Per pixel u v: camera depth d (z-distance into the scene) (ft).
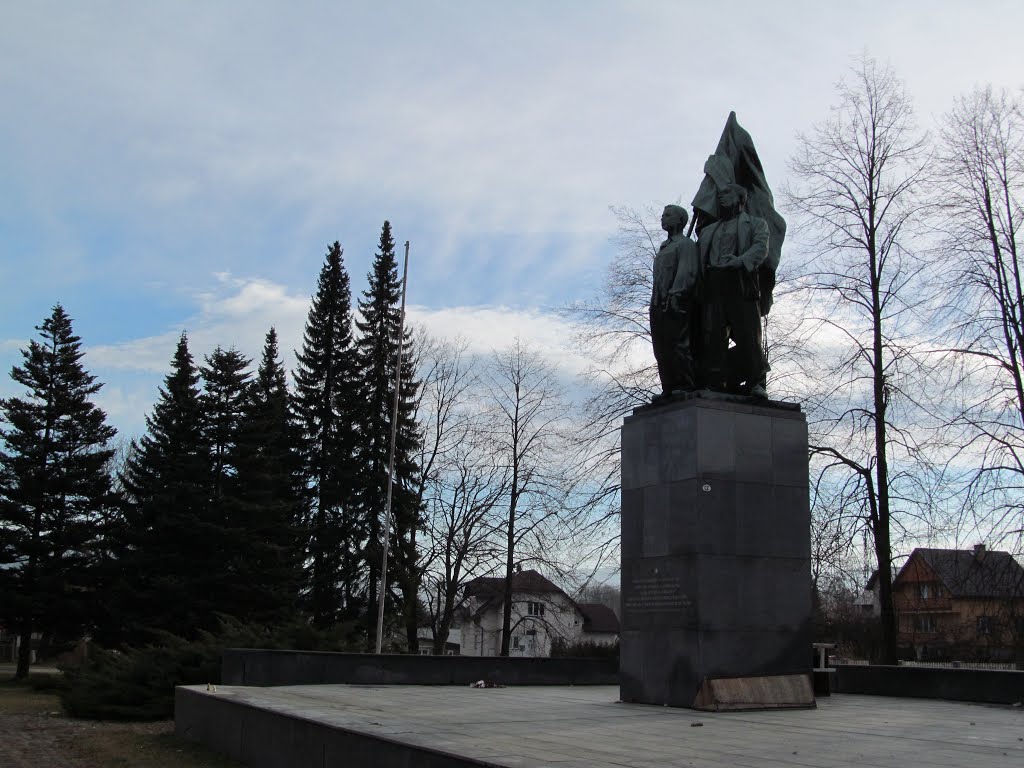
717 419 44.11
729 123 52.08
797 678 42.91
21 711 75.97
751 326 47.62
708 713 39.55
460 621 212.23
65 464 146.00
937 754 27.12
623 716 37.55
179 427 144.87
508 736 29.68
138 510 143.33
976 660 128.26
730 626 42.09
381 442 165.68
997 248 87.25
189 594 134.82
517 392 157.69
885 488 86.63
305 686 57.11
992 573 84.74
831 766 24.44
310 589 163.73
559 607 164.35
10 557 139.74
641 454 46.60
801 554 44.37
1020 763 25.29
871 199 90.94
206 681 66.39
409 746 25.84
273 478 148.15
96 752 48.08
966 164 88.28
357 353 173.17
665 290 49.01
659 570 44.21
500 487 156.97
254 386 158.71
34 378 145.38
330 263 181.47
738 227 48.75
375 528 162.30
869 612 153.89
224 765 38.86
